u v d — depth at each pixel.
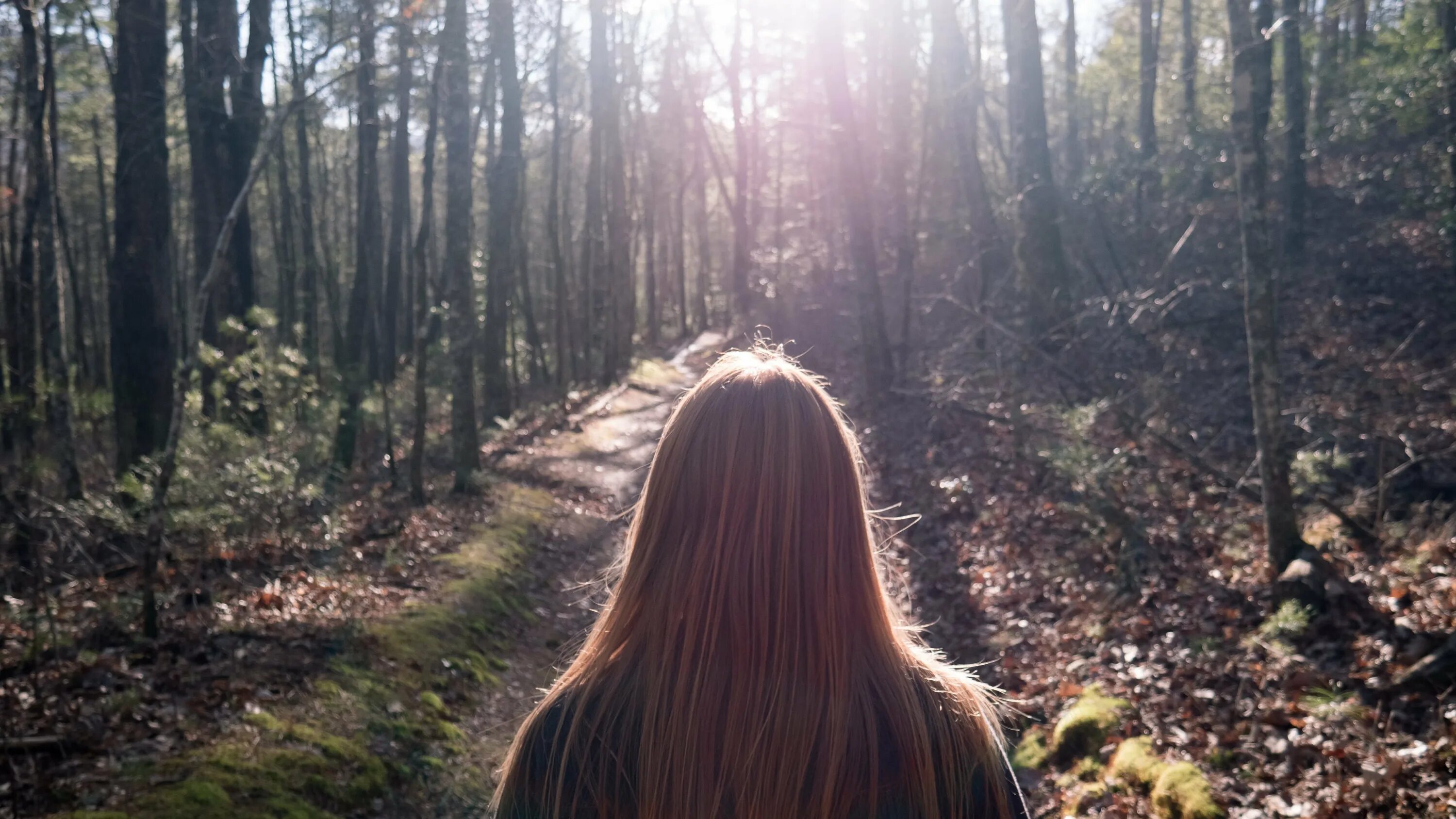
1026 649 7.36
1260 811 4.65
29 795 4.48
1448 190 13.26
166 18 11.62
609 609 1.34
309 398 12.22
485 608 8.48
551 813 1.22
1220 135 15.88
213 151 13.74
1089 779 5.50
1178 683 6.01
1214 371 11.30
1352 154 16.69
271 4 13.77
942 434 12.99
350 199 31.81
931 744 1.19
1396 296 12.12
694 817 1.16
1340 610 6.13
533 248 41.56
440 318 18.97
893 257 22.88
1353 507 7.88
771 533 1.23
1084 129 31.05
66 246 22.81
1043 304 12.34
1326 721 5.10
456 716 6.59
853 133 16.34
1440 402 9.37
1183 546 7.86
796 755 1.16
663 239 48.75
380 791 5.42
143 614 6.42
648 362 32.69
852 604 1.24
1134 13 27.09
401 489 12.75
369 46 11.61
